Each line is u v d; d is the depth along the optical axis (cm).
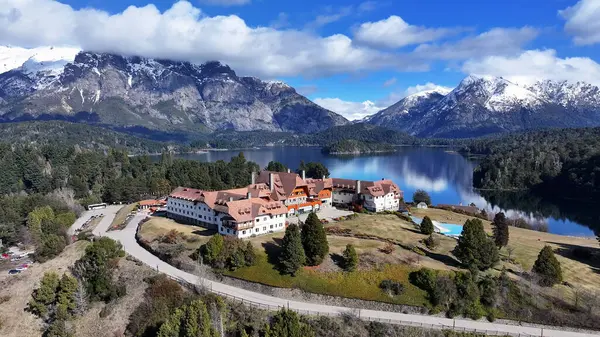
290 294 8688
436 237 11981
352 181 16375
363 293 8638
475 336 7550
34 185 19425
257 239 10950
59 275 10081
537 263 9494
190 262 9819
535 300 8512
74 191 19038
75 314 8819
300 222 12406
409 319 8006
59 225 12662
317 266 9381
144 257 10544
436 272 9019
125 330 8250
